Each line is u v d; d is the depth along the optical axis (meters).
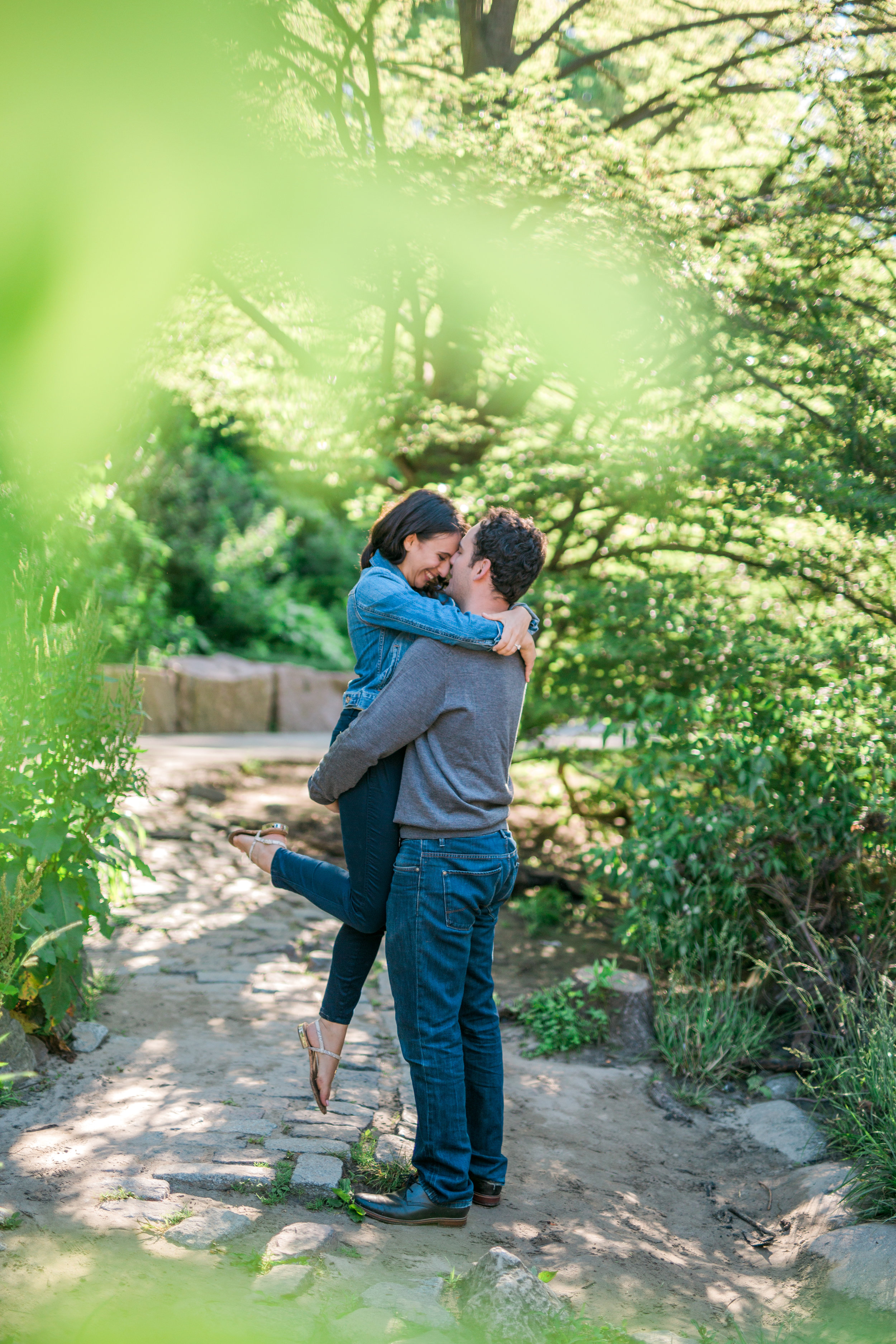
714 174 5.81
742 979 4.32
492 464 6.03
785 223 4.78
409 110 5.81
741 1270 2.55
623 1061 3.87
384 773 2.58
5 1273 1.99
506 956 5.10
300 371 6.31
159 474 11.34
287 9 4.48
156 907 5.07
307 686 13.11
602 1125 3.34
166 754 9.38
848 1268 2.42
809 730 4.35
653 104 6.17
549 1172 2.96
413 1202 2.52
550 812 8.15
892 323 4.66
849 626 4.82
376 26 5.98
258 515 15.12
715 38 6.06
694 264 4.73
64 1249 2.10
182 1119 2.83
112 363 3.76
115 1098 2.95
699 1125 3.41
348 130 4.84
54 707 3.20
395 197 4.51
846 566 4.91
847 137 4.72
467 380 6.46
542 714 6.34
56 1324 1.84
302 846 6.66
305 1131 2.81
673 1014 3.96
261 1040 3.53
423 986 2.53
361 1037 3.72
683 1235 2.70
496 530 2.68
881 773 4.14
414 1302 2.08
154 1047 3.38
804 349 4.83
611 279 4.79
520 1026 4.20
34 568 3.28
